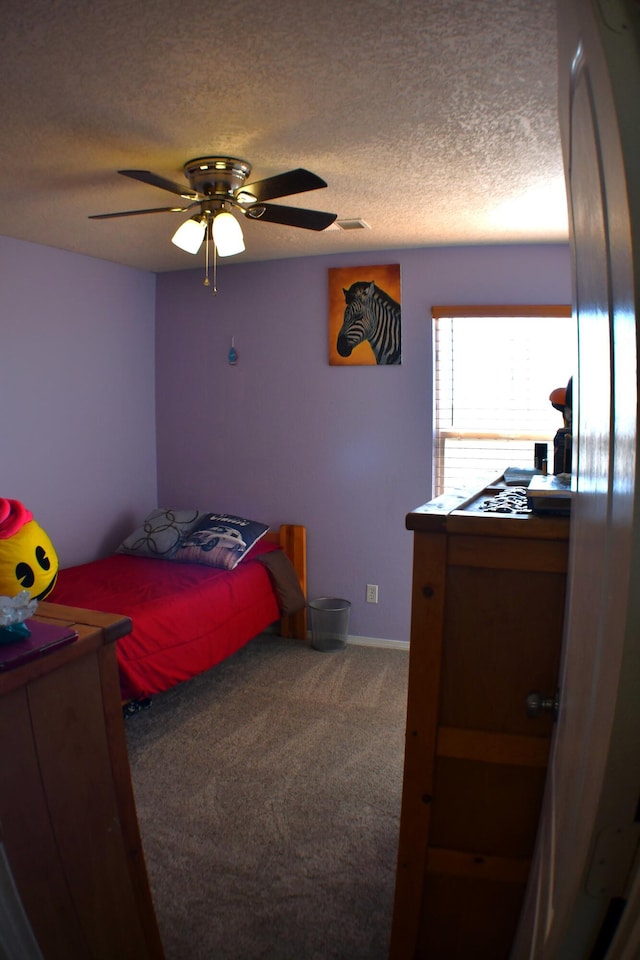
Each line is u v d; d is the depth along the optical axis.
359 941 1.79
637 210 0.54
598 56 0.61
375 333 3.95
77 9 1.48
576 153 0.83
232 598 3.48
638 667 0.58
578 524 0.96
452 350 3.90
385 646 4.07
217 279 4.28
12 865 1.07
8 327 3.46
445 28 1.57
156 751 2.81
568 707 0.98
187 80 1.81
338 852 2.16
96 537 4.09
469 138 2.22
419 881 1.41
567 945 0.73
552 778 1.16
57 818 1.17
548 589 1.28
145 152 2.32
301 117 2.05
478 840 1.38
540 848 1.21
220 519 4.02
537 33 1.58
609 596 0.66
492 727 1.34
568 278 3.68
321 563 4.18
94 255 3.89
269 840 2.22
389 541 4.04
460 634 1.33
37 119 2.05
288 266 4.10
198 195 2.41
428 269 3.83
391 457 4.00
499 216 3.15
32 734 1.12
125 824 1.35
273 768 2.67
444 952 1.44
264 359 4.21
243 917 1.88
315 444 4.14
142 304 4.37
